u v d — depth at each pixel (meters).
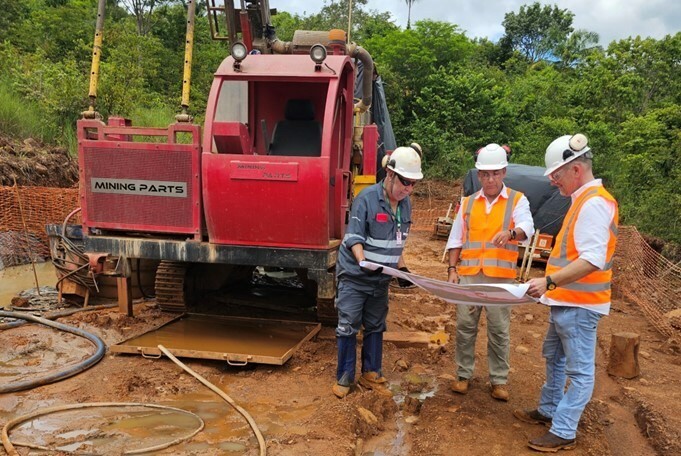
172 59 25.81
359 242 3.99
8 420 3.71
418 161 3.94
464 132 25.30
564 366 3.79
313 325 5.73
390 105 26.34
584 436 3.74
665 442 3.76
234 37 7.37
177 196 4.93
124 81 17.27
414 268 9.90
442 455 3.49
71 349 5.06
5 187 9.00
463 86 25.08
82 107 14.55
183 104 5.05
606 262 3.36
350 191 5.76
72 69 15.91
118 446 3.40
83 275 6.39
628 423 4.18
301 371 4.70
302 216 4.59
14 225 9.02
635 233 9.82
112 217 5.07
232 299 6.39
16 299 6.48
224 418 3.85
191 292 6.15
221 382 4.48
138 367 4.69
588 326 3.42
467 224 4.20
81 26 26.64
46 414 3.80
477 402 4.28
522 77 34.53
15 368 4.59
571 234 3.42
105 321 5.75
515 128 25.53
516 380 4.78
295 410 4.01
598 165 17.14
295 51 7.01
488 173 3.96
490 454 3.51
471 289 3.47
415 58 26.64
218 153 4.78
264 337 5.35
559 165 3.42
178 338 5.24
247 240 4.79
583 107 23.86
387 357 5.21
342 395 4.20
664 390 4.74
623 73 23.70
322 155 4.48
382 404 4.12
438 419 3.96
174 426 3.71
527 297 3.47
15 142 11.51
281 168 4.51
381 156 8.11
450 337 5.90
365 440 3.69
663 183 14.49
